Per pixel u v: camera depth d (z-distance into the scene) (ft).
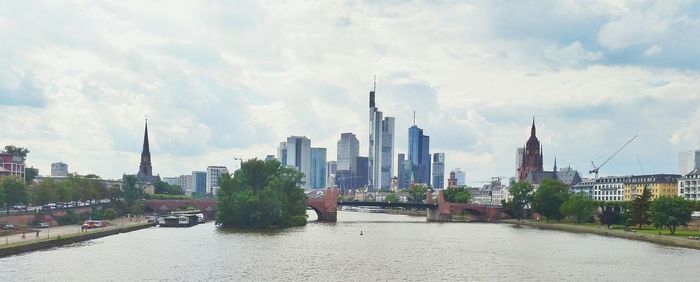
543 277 478.18
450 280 460.14
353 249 645.92
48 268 484.33
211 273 474.49
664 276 485.97
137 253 582.76
